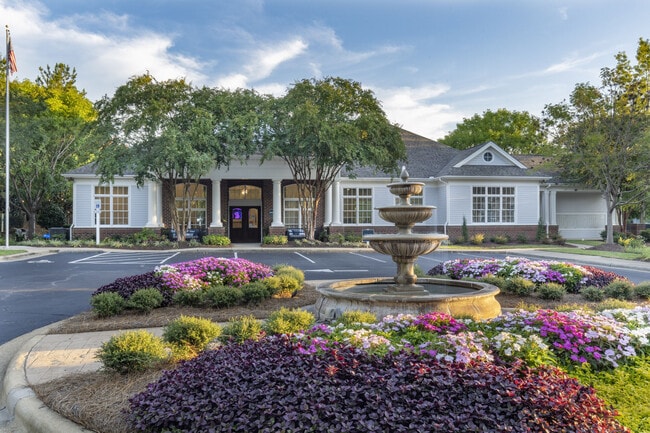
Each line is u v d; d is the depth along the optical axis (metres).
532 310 7.80
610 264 18.12
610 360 4.55
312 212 27.05
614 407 3.68
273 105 24.88
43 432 3.70
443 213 29.61
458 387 3.26
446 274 11.50
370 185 29.88
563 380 3.54
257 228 29.30
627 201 25.86
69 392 4.29
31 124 28.52
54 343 6.28
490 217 29.36
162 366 4.92
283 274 10.65
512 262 11.20
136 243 24.80
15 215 35.62
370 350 4.08
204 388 3.42
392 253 7.67
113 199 27.41
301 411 3.05
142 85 23.19
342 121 24.47
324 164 24.86
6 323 7.88
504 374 3.45
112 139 23.03
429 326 5.23
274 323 5.48
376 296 6.85
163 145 21.91
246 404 3.16
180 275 9.12
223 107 23.67
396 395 3.18
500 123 48.69
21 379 4.83
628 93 23.98
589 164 25.64
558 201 34.28
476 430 2.79
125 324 7.24
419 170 30.81
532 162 34.03
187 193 26.03
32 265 16.67
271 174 27.39
